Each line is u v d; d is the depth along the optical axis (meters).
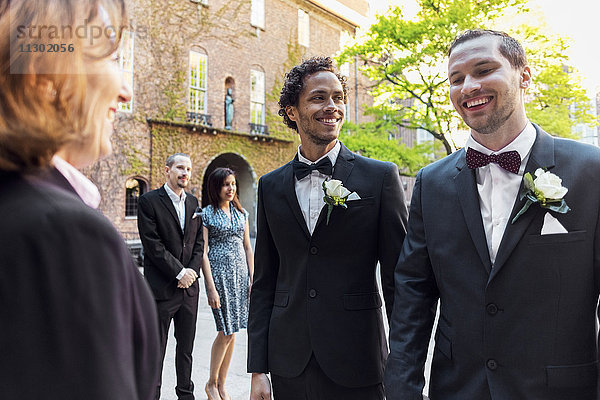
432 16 11.16
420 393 1.43
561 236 1.27
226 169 3.83
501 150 1.43
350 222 1.81
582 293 1.26
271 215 1.96
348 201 1.82
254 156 19.27
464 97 1.43
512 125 1.42
